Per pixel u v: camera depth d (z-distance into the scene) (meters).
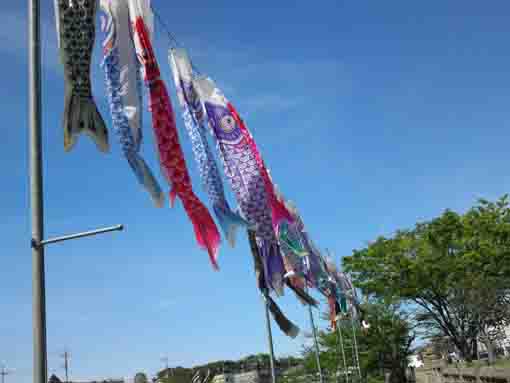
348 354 53.75
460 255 42.78
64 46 9.41
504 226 41.16
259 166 15.65
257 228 15.32
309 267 21.39
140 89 10.52
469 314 43.56
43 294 8.61
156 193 10.27
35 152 8.98
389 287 43.81
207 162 13.70
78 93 9.41
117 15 10.62
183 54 14.36
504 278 41.53
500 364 35.19
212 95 15.31
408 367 57.16
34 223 8.80
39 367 8.27
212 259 12.08
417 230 46.56
